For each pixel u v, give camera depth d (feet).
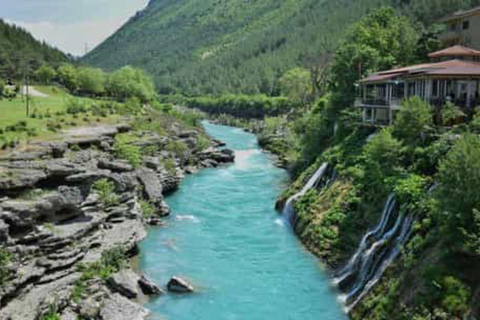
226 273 122.21
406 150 128.67
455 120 133.08
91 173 128.47
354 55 222.48
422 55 231.50
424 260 90.07
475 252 80.59
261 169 258.37
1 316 88.12
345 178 149.69
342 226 131.95
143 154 221.25
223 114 556.92
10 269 92.99
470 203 84.02
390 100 167.73
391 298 91.61
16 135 187.73
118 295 107.76
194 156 272.10
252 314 102.12
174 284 113.39
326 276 119.55
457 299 78.59
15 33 654.53
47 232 106.52
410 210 106.01
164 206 175.01
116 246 124.88
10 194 109.81
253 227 157.79
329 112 213.25
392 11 251.39
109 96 467.52
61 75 494.59
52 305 95.30
